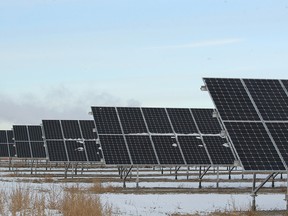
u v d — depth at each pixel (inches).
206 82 1258.6
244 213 1060.5
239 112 1186.0
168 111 1962.4
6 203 970.7
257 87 1264.8
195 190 1622.8
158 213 1058.1
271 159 1093.8
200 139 1854.1
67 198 946.1
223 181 2032.5
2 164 3718.0
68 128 2411.4
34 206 897.5
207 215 1034.7
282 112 1202.6
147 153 1739.7
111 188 1604.3
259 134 1141.7
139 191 1578.5
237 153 1099.3
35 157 2743.6
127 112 1902.1
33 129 2903.5
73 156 2260.1
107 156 1702.8
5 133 3368.6
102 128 1804.9
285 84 1289.4
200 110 2017.7
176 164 1726.1
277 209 1143.6
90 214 845.2
